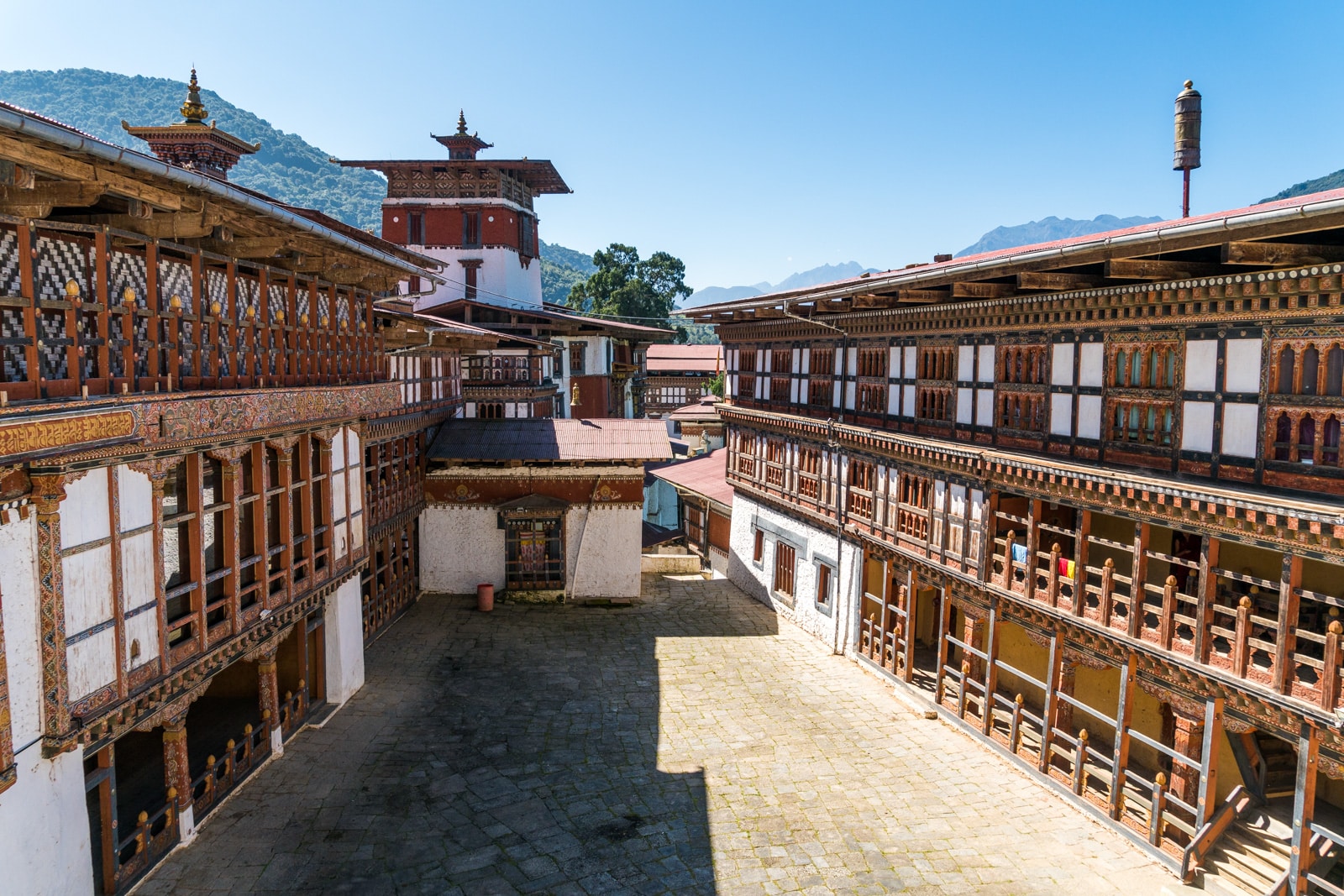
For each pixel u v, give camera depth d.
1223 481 12.20
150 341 10.74
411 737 16.80
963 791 15.51
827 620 24.09
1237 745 13.88
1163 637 13.15
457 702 18.78
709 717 18.64
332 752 15.80
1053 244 13.38
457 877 12.24
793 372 25.98
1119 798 14.10
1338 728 10.60
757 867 12.89
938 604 22.48
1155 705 15.90
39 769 9.24
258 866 12.11
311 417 15.05
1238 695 12.07
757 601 28.73
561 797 14.80
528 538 27.77
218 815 13.34
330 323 16.45
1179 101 15.90
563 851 13.12
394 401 19.41
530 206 53.34
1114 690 16.81
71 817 9.73
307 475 15.38
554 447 27.92
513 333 43.62
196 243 11.99
